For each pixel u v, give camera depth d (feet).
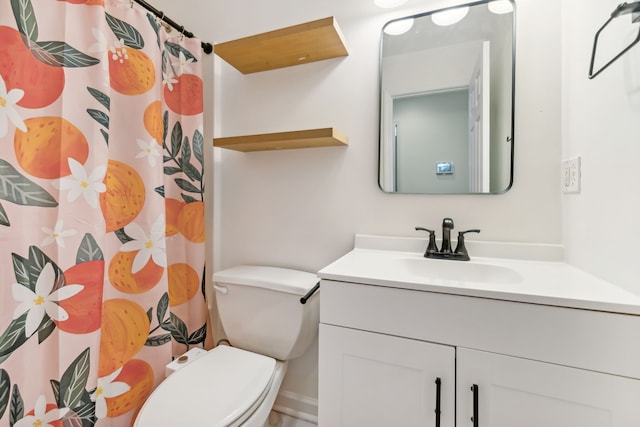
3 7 2.71
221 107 5.15
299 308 3.89
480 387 2.43
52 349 3.01
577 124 3.08
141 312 3.87
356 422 2.87
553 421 2.24
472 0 3.83
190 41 4.68
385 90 4.18
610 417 2.10
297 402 4.65
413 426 2.66
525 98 3.58
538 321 2.27
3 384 2.73
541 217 3.53
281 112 4.77
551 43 3.48
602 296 2.20
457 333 2.50
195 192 4.68
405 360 2.67
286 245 4.77
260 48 4.17
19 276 2.82
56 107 3.01
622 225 2.35
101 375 3.52
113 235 3.66
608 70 2.52
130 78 3.78
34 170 2.89
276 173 4.82
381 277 2.79
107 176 3.51
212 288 5.18
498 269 3.29
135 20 3.82
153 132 3.93
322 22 3.69
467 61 3.84
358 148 4.33
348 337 2.88
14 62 2.77
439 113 3.95
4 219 2.73
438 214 3.96
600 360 2.12
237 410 2.94
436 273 3.55
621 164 2.35
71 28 3.10
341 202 4.44
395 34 4.14
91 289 3.18
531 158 3.56
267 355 4.13
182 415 2.86
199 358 3.84
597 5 2.69
